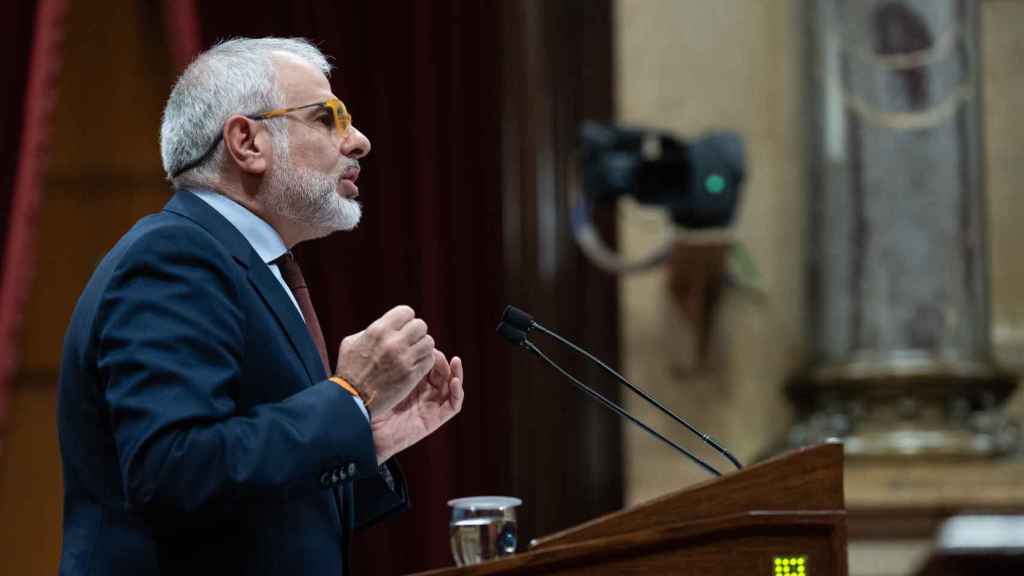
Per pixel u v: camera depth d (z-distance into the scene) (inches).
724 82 657.0
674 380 636.1
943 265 613.9
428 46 605.9
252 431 227.5
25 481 694.5
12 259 558.3
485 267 605.0
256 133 267.0
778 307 652.1
